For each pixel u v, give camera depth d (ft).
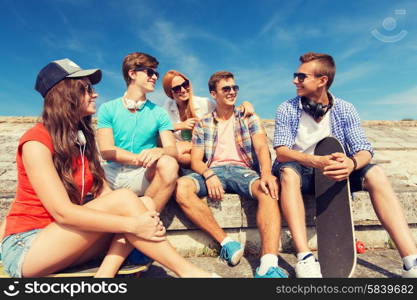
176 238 8.45
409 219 8.67
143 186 8.18
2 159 12.82
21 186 5.36
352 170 6.89
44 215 5.30
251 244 8.64
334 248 6.57
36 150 5.11
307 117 8.27
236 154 9.64
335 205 6.91
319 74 7.84
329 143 7.57
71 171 5.57
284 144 8.06
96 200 5.48
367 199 8.75
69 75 5.62
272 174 8.43
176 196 7.98
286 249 8.66
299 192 7.13
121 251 5.42
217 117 10.00
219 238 7.86
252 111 9.53
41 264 4.98
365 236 8.91
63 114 5.47
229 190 9.06
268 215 7.07
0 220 8.16
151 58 8.65
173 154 8.50
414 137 19.10
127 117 8.44
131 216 5.42
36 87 5.73
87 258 5.78
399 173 13.73
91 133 6.32
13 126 18.37
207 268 7.47
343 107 8.11
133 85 8.57
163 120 8.75
